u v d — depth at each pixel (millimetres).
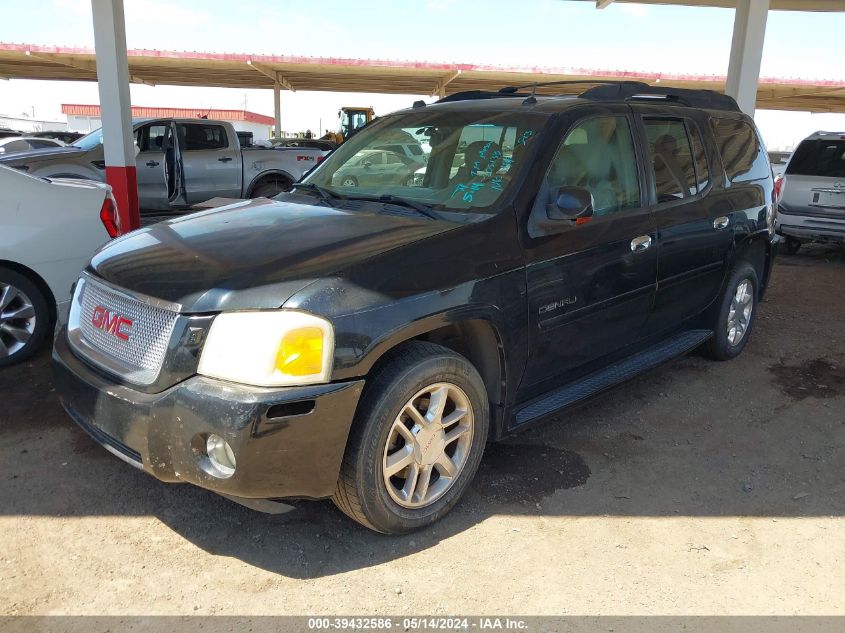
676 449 3881
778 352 5680
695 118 4617
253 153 12148
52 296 4836
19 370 4645
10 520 2969
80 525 2955
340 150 4328
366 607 2520
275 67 25453
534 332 3266
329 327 2506
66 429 3824
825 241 9773
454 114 3953
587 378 3877
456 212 3287
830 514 3270
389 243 2883
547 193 3375
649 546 2957
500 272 3055
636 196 3943
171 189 11336
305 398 2451
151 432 2559
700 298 4668
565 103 3785
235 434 2383
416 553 2854
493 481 3443
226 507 3133
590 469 3609
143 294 2697
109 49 7867
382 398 2670
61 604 2479
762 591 2691
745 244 4957
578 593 2639
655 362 4223
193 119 11539
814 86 26719
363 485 2693
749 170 5188
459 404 3041
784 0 11570
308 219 3271
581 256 3467
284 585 2627
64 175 10164
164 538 2895
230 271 2670
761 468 3695
